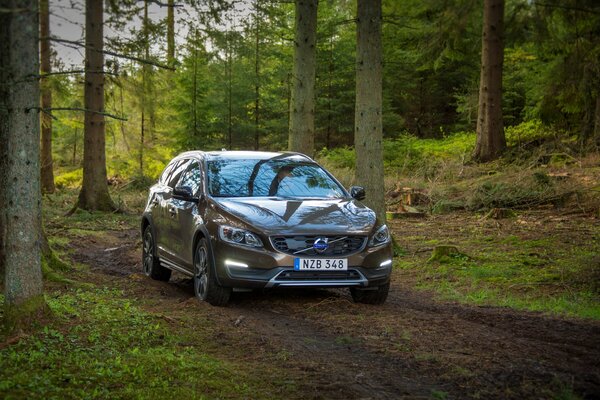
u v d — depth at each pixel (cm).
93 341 571
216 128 2730
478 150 2275
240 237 721
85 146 1947
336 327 657
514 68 2792
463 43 2122
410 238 1369
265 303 775
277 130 2834
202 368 508
